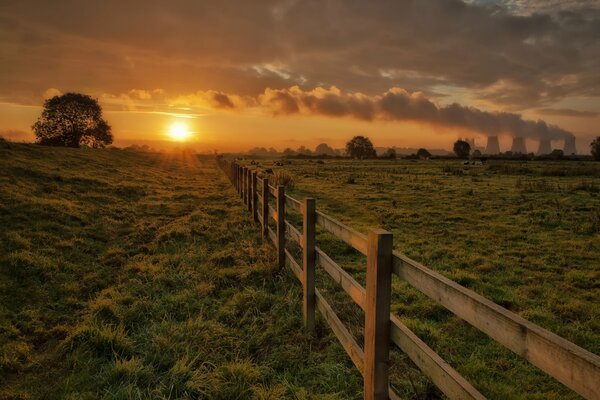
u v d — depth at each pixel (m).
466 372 3.73
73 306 5.21
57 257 6.93
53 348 4.13
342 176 28.94
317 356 3.91
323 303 4.04
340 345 4.04
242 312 4.97
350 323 4.65
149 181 21.97
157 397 3.21
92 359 3.78
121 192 15.86
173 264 6.94
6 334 4.25
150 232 9.58
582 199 15.52
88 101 71.81
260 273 6.32
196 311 5.01
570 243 8.73
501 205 14.18
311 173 32.03
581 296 5.71
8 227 8.11
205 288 5.64
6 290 5.38
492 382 3.56
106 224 10.00
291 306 5.01
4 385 3.47
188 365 3.60
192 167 42.41
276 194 6.63
